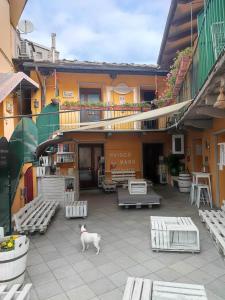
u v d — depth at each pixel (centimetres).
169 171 1305
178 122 863
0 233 411
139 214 777
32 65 1034
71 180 952
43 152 874
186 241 512
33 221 628
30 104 1120
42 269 432
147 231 617
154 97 1305
